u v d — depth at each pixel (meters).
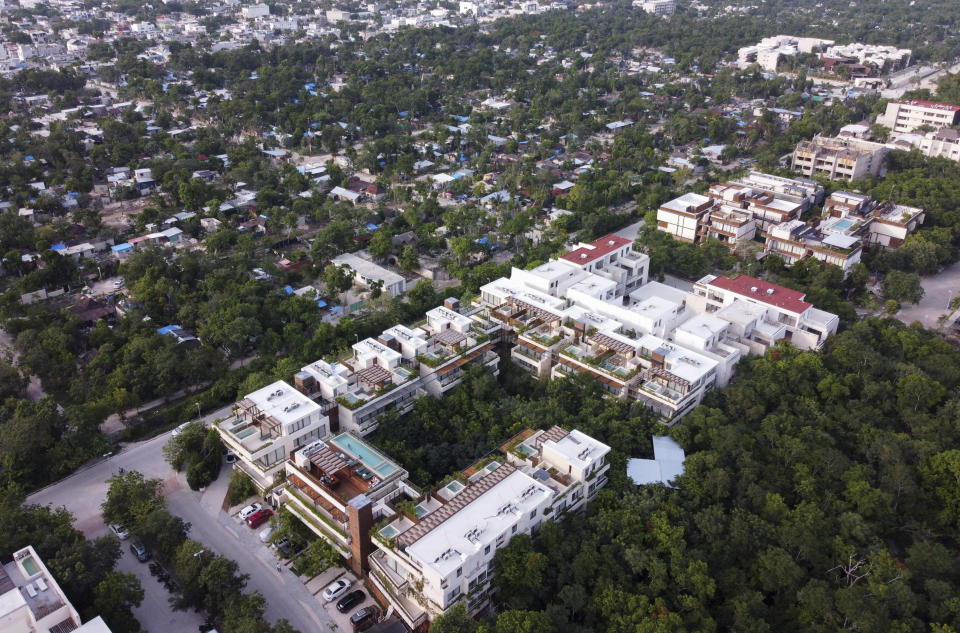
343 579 154.50
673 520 157.12
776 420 185.50
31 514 156.12
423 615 138.00
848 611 133.38
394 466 163.62
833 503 163.00
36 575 137.88
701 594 139.25
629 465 174.50
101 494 180.12
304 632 144.12
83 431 187.62
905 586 138.62
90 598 141.00
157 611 148.38
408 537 139.38
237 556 161.88
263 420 173.62
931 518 165.50
